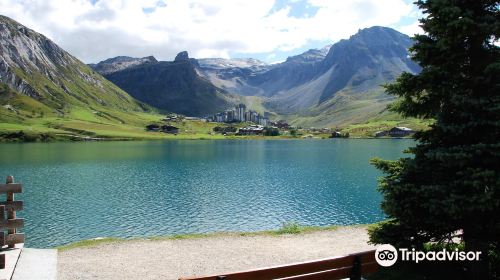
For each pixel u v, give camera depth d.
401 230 15.23
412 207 14.59
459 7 14.15
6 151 173.00
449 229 15.09
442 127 14.16
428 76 14.87
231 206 61.84
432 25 14.91
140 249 24.17
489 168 13.82
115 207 60.69
